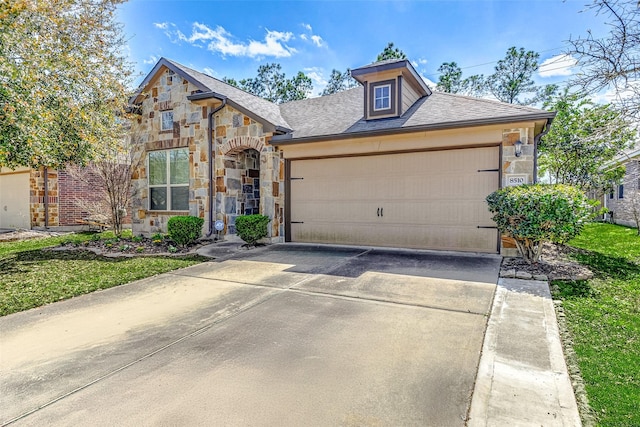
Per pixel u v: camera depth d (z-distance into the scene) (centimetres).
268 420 236
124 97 1037
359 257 750
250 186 1131
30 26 770
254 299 490
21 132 688
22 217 1468
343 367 302
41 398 267
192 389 275
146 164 1139
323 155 922
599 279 562
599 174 1212
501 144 739
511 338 350
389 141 839
